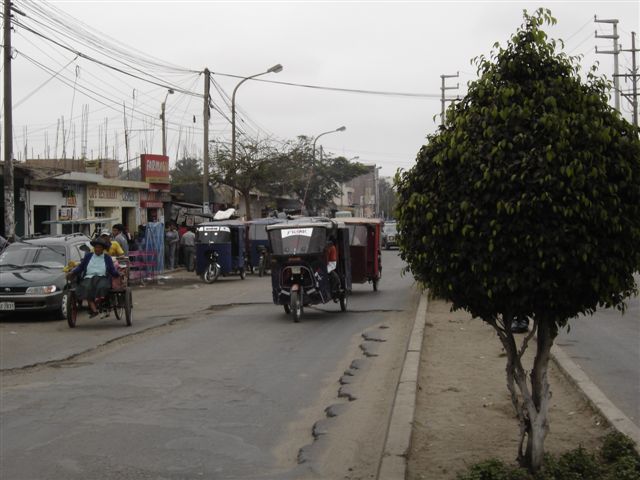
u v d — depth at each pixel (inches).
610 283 208.8
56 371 451.5
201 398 375.6
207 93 1401.3
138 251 1160.8
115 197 1430.9
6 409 352.8
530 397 229.6
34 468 263.9
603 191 205.0
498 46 221.9
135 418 335.0
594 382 394.9
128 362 478.9
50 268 740.0
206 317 727.1
